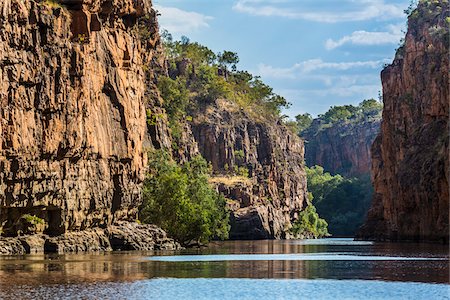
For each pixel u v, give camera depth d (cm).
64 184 12044
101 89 13850
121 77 14588
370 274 8281
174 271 8412
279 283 7312
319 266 9538
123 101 14450
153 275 7844
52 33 11881
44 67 11612
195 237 16062
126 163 14625
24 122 11106
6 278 7162
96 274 7725
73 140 12181
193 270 8606
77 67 12338
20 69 11044
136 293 6350
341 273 8419
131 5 15088
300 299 6278
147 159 17225
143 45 19962
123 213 14488
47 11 11888
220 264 9744
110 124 14000
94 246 12656
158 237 14525
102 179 13500
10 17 10925
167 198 15912
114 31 14475
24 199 11162
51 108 11669
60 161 12012
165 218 15775
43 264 8812
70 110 12112
